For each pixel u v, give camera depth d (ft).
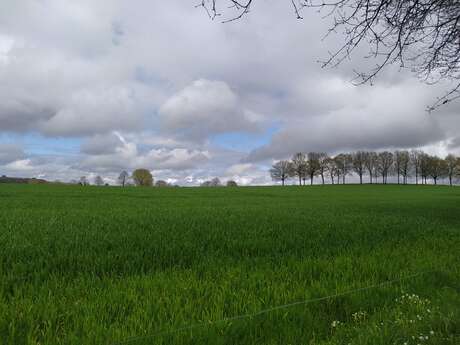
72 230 30.19
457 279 17.98
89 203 81.20
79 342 10.16
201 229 32.14
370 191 248.52
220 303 13.37
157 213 52.11
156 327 11.16
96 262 18.93
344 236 30.48
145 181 369.09
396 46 18.20
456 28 19.49
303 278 17.42
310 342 10.73
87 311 12.21
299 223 39.29
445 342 10.89
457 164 395.96
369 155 426.10
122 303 13.19
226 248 24.40
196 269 18.47
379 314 13.03
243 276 17.07
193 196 143.02
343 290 15.23
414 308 13.56
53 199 95.45
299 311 12.93
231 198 129.59
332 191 235.61
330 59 18.08
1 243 23.98
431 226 39.83
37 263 18.47
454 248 26.04
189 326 11.21
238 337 11.21
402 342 10.93
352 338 11.21
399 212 63.82
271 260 21.04
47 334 10.72
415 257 22.65
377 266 19.34
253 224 37.22
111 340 10.37
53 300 13.39
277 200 120.16
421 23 18.38
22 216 44.11
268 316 12.40
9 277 15.99
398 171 416.46
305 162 420.36
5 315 11.82
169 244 24.17
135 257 20.21
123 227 33.24
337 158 433.48
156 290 14.70
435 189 299.99
